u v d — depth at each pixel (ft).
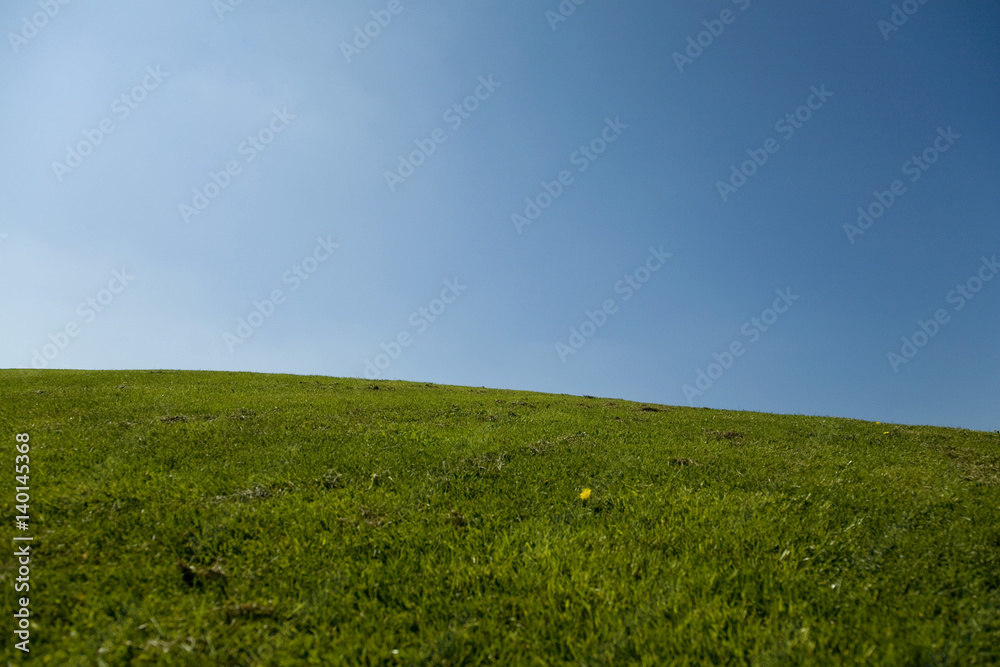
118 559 19.29
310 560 19.62
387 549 20.81
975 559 19.80
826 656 13.84
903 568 19.04
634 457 35.17
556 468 31.91
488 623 15.84
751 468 32.58
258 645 14.67
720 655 14.16
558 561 19.65
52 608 15.89
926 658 13.73
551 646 14.83
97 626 15.25
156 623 15.24
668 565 19.26
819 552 20.18
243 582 18.02
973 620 15.40
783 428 52.54
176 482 27.40
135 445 34.01
